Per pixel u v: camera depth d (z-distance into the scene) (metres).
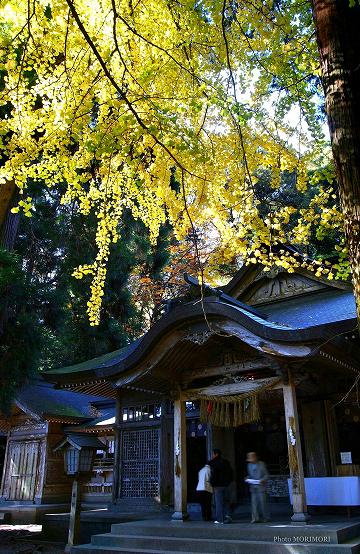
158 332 7.99
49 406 15.27
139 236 18.06
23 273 9.12
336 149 3.18
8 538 10.79
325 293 11.13
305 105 5.40
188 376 8.56
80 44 4.62
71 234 14.69
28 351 9.00
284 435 10.56
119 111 4.21
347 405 9.26
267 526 6.44
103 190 5.91
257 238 5.42
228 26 5.24
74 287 15.92
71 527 8.71
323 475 8.89
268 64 5.28
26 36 4.62
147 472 10.15
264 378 7.66
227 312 7.41
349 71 3.34
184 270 20.88
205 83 4.23
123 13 4.67
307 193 12.67
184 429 8.45
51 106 4.71
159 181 5.25
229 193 5.08
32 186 10.20
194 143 3.83
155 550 6.66
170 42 4.71
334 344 6.75
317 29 3.57
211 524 7.14
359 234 2.92
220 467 7.63
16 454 15.62
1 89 6.18
